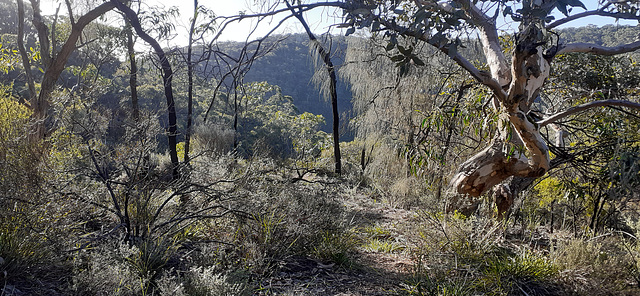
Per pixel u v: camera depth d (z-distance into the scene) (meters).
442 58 7.93
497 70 4.27
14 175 3.95
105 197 4.56
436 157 5.32
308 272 4.44
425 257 5.23
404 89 8.80
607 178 5.07
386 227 6.78
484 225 5.46
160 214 4.69
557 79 6.88
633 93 6.59
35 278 3.29
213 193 4.91
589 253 4.85
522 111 4.14
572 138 6.75
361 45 8.27
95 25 10.06
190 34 4.94
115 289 3.10
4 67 8.97
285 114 16.45
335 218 5.55
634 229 6.57
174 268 3.95
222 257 4.21
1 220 3.50
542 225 7.23
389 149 10.64
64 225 3.77
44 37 8.66
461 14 2.82
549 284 4.41
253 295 3.71
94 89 4.98
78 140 4.58
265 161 6.14
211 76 4.88
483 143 7.07
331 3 3.66
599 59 6.65
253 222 4.78
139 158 4.45
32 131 5.01
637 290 4.38
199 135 11.03
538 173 4.55
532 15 2.33
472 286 4.13
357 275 4.54
